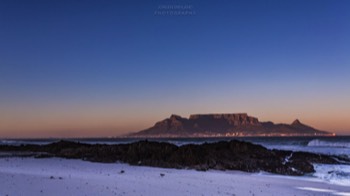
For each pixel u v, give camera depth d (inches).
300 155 1625.2
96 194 645.3
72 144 2174.0
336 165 1462.8
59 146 2113.7
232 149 1537.9
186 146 1502.2
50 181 763.4
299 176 1189.7
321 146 2802.7
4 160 1412.4
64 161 1417.3
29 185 697.6
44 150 2096.5
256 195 745.6
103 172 1039.0
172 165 1293.1
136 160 1402.6
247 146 1587.1
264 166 1312.7
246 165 1309.1
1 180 748.0
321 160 1550.2
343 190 876.0
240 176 1090.1
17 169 1032.8
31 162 1334.9
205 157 1359.5
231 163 1326.3
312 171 1288.1
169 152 1460.4
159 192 711.7
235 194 740.0
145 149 1519.4
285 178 1101.1
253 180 999.0
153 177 956.0
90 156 1585.9
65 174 935.7
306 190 861.2
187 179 944.9
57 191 650.8
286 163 1393.9
